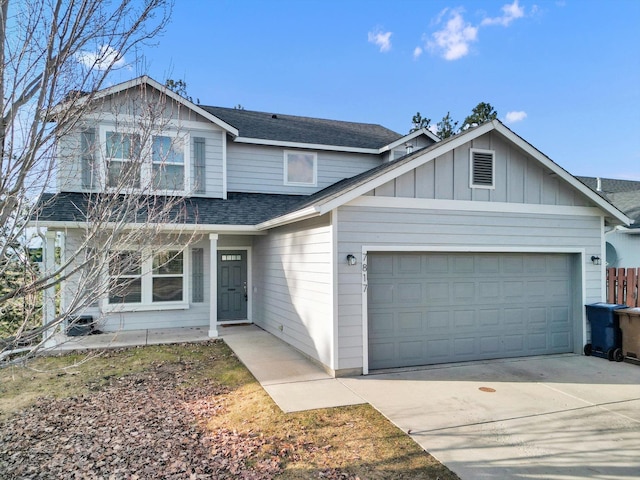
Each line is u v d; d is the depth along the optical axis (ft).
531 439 15.74
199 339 33.53
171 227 27.89
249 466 13.78
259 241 39.78
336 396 20.48
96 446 15.40
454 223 26.81
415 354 26.18
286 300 32.01
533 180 28.89
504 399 20.10
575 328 29.94
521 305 28.89
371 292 25.32
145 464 13.98
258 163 44.24
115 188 14.37
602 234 30.55
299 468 13.60
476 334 27.63
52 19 9.73
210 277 36.32
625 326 27.25
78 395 21.22
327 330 24.54
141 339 33.47
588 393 21.01
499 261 28.40
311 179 46.24
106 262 12.23
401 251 25.72
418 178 26.00
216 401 20.39
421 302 26.37
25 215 11.42
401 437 15.88
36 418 18.20
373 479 12.91
